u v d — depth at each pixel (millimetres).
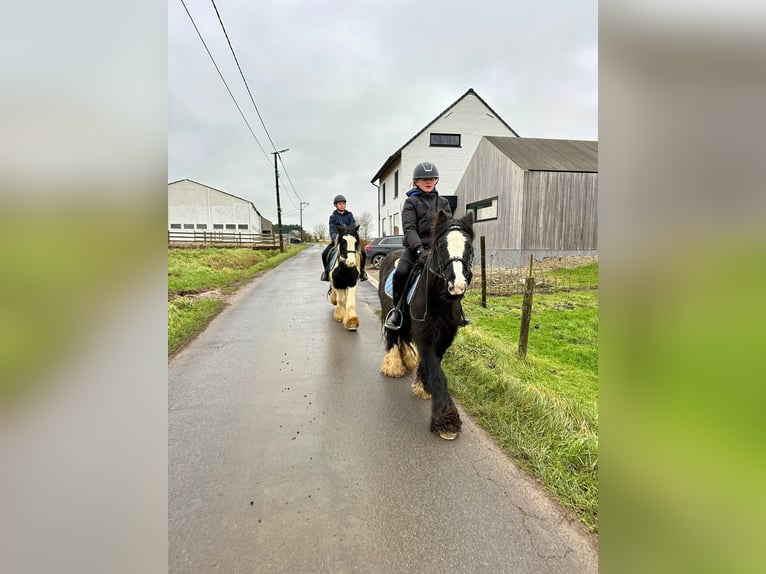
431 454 2625
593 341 5113
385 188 28719
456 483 2324
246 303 8219
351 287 6129
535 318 6281
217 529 1967
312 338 5543
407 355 4266
